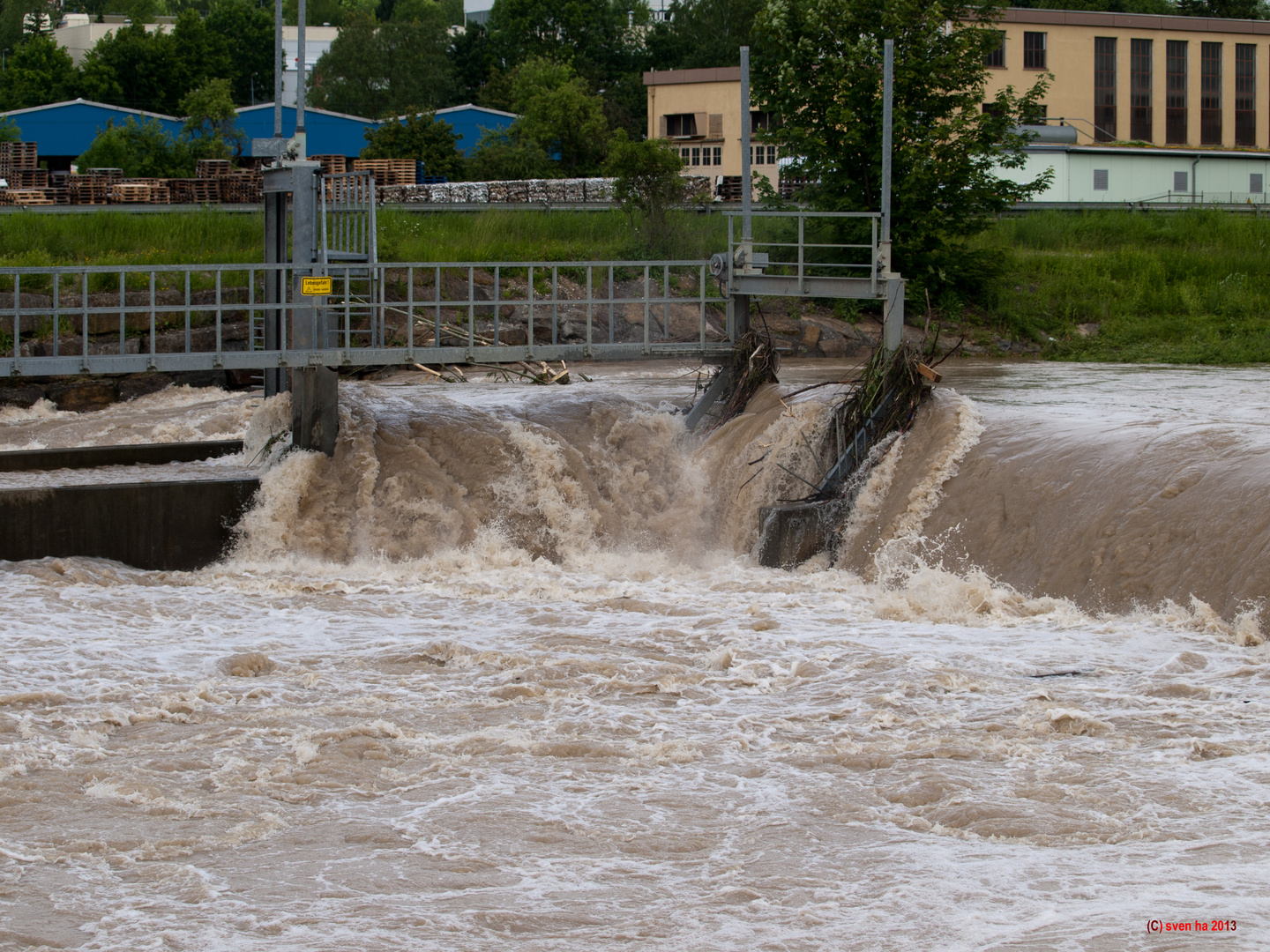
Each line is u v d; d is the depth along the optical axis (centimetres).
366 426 1936
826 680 1219
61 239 3512
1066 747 1017
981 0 4141
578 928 737
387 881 808
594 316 3681
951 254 4022
